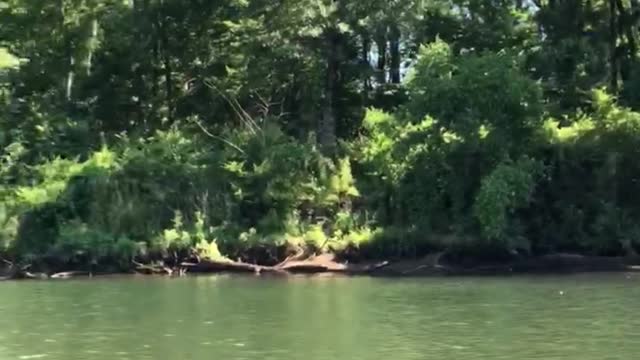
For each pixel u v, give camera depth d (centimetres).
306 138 4588
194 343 2012
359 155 4325
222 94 4878
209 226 4059
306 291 3073
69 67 4922
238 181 4184
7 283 3566
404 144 4053
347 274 3791
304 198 4147
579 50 4472
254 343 1998
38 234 4000
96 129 4844
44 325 2311
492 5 4803
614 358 1788
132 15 4859
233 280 3559
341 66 4731
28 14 4953
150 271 3891
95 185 4125
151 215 4075
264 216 4128
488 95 3900
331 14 4419
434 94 3931
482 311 2481
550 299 2736
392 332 2128
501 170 3762
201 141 4472
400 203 4081
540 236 3956
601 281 3294
